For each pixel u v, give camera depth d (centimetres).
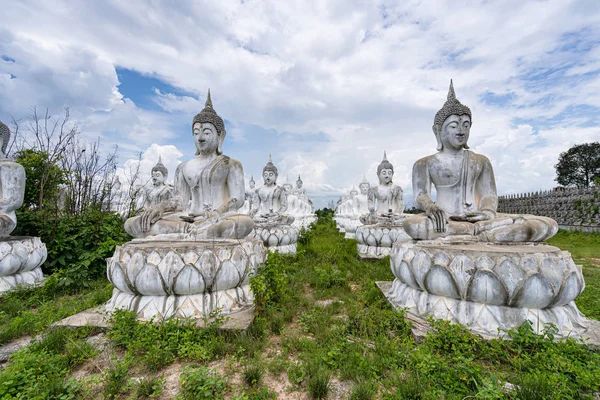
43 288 651
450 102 592
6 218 695
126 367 333
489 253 416
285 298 566
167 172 1462
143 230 569
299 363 363
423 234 535
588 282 745
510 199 2934
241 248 523
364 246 1098
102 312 477
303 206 2289
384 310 491
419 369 321
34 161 945
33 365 328
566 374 316
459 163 584
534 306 402
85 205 1110
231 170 658
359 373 333
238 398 292
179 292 465
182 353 368
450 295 439
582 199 2158
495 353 357
